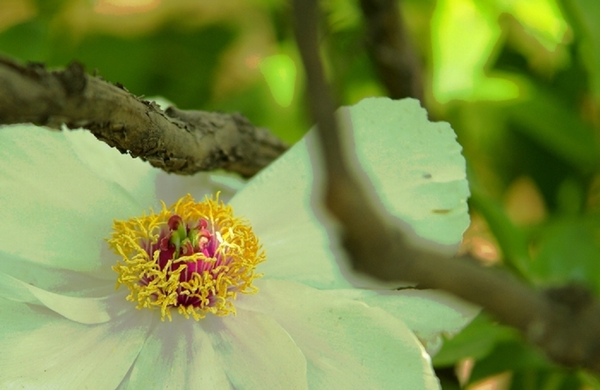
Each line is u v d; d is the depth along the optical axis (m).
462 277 0.40
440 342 0.73
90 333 0.70
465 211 0.71
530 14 0.80
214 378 0.69
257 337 0.70
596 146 0.84
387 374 0.69
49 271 0.71
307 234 0.72
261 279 0.71
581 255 0.80
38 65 0.60
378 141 0.71
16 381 0.68
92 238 0.71
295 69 0.83
